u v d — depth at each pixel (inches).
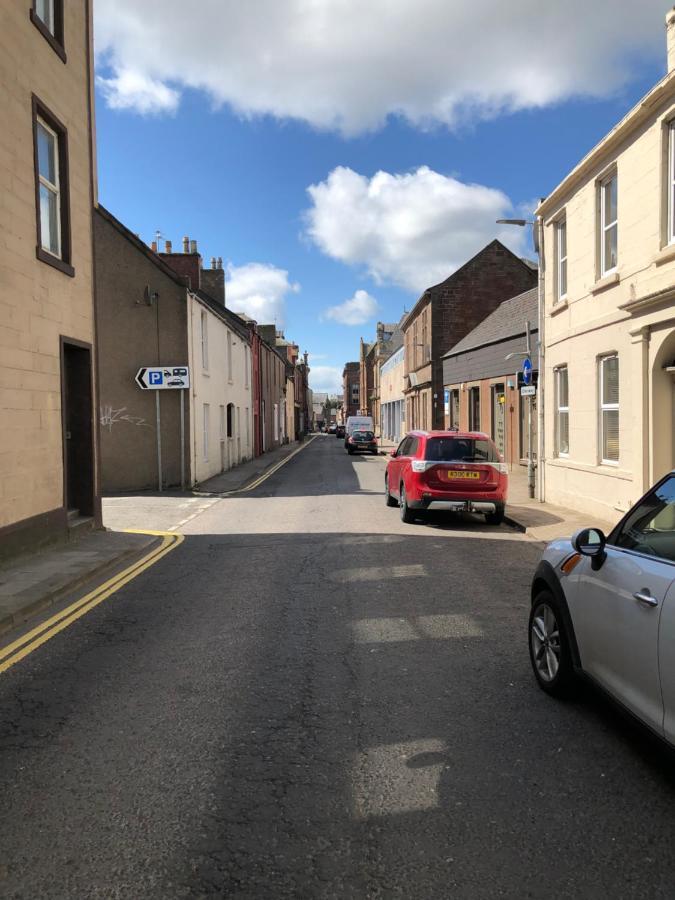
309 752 143.6
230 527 483.8
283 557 364.2
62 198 403.5
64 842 112.3
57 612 261.4
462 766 137.3
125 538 422.6
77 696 175.9
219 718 161.3
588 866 105.4
